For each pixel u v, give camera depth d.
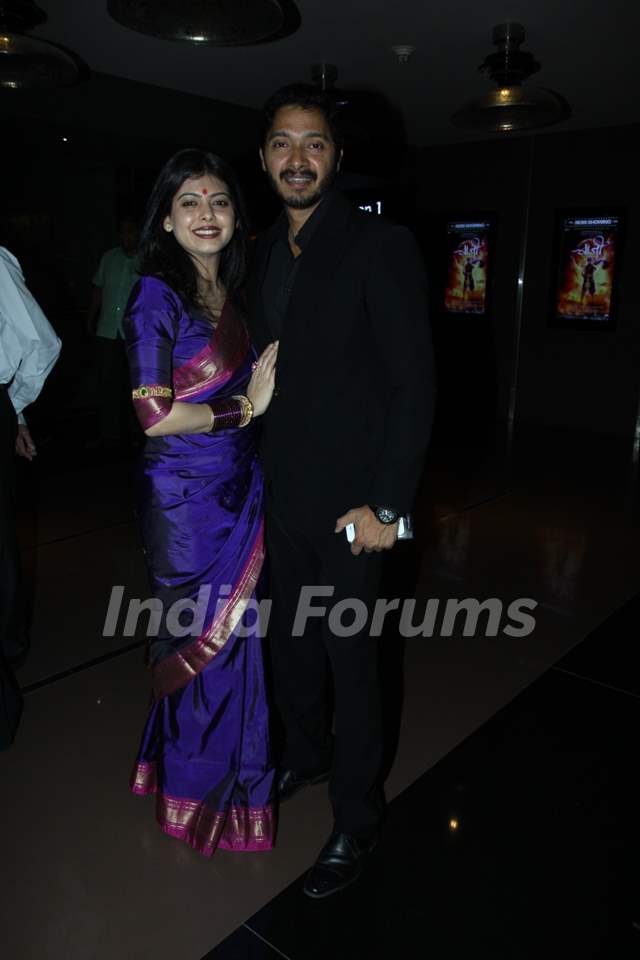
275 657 2.09
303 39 4.24
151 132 5.47
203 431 1.76
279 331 1.86
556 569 3.89
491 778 2.30
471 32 4.07
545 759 2.40
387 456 1.68
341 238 1.70
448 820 2.12
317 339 1.72
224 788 1.99
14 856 1.95
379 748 1.89
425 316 1.68
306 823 2.12
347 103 4.71
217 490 1.84
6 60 3.38
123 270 5.78
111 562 3.84
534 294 7.34
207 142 5.84
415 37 4.16
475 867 1.96
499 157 7.30
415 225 7.89
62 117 4.97
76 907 1.80
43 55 3.31
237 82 5.28
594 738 2.51
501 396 7.74
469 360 7.89
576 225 6.95
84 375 7.21
